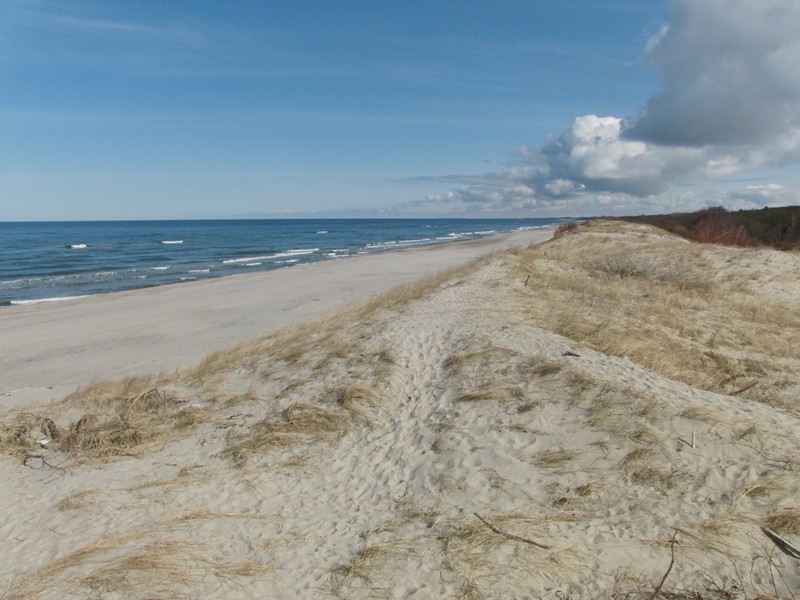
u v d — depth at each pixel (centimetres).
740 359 922
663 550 414
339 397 712
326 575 418
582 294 1318
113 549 451
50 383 1083
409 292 1366
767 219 2811
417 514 493
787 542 401
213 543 461
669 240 2253
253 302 1952
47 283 2773
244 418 707
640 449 528
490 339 824
